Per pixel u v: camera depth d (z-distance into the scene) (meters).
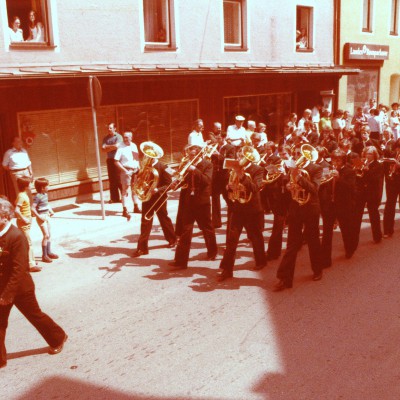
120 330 6.12
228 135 14.03
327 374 5.09
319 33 19.88
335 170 7.76
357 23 21.59
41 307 6.77
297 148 10.45
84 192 12.71
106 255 8.77
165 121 14.37
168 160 14.64
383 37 23.52
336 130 17.52
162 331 6.07
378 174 8.74
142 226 8.65
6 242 5.08
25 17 11.40
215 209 9.99
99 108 12.74
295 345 5.66
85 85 12.30
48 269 8.15
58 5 11.73
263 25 17.23
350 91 21.98
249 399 4.73
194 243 9.40
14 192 11.25
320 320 6.24
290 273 7.16
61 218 10.98
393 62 24.58
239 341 5.79
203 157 8.05
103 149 11.95
